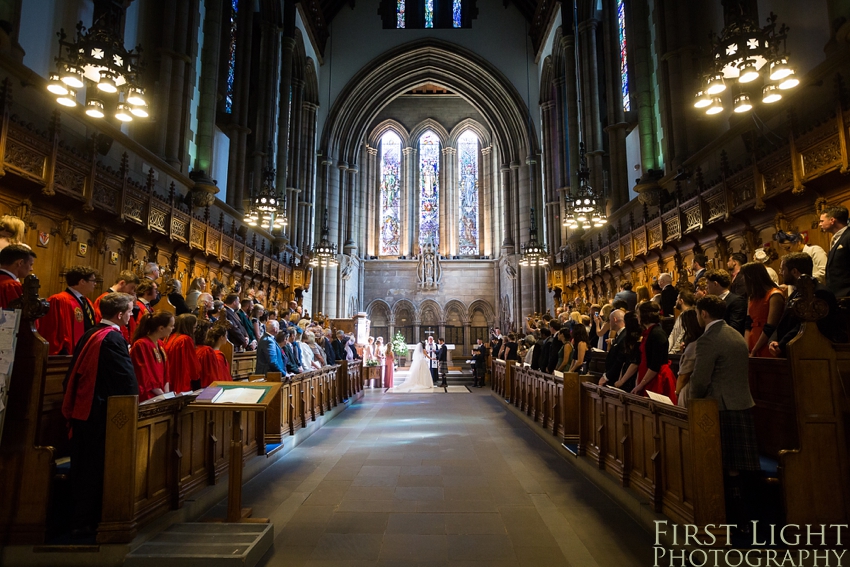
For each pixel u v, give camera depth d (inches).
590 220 619.8
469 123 1327.5
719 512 144.8
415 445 319.3
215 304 308.3
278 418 295.4
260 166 753.0
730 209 364.5
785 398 170.9
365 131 1219.2
